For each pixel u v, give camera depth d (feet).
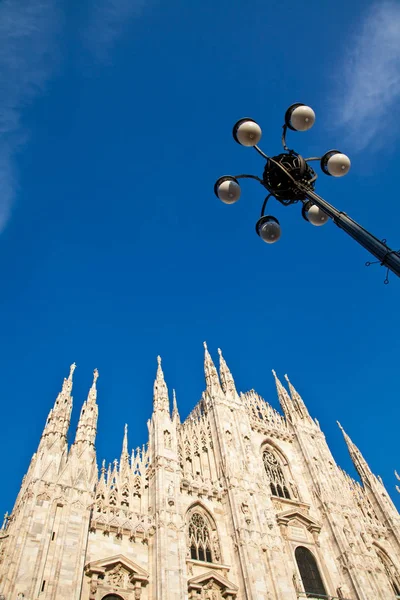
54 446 108.68
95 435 119.55
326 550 140.87
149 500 118.52
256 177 60.23
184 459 138.31
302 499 153.69
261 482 141.90
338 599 126.31
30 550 87.10
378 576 138.51
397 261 41.65
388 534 167.22
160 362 158.81
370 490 182.80
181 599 98.22
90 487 106.22
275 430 173.17
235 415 159.02
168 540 106.93
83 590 91.56
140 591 98.22
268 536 124.16
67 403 122.31
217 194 60.80
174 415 162.09
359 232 46.55
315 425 187.32
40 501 96.27
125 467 124.47
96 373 138.00
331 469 169.58
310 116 55.88
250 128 55.62
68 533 94.12
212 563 114.83
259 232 61.98
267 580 114.83
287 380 206.69
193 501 125.80
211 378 169.89
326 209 50.88
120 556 99.60
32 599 80.84
